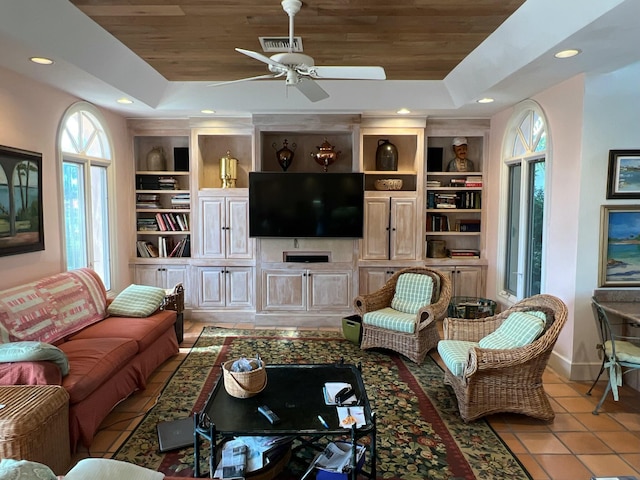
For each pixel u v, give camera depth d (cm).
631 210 350
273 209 513
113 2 265
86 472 145
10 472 126
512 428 290
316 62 382
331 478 212
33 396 229
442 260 531
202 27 304
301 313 527
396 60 378
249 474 210
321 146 531
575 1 236
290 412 227
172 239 561
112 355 297
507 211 491
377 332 427
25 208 339
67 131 408
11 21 248
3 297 294
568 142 363
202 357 416
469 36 320
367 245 529
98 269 477
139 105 451
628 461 254
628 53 290
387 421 297
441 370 388
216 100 466
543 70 331
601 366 357
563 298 372
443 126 526
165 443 262
